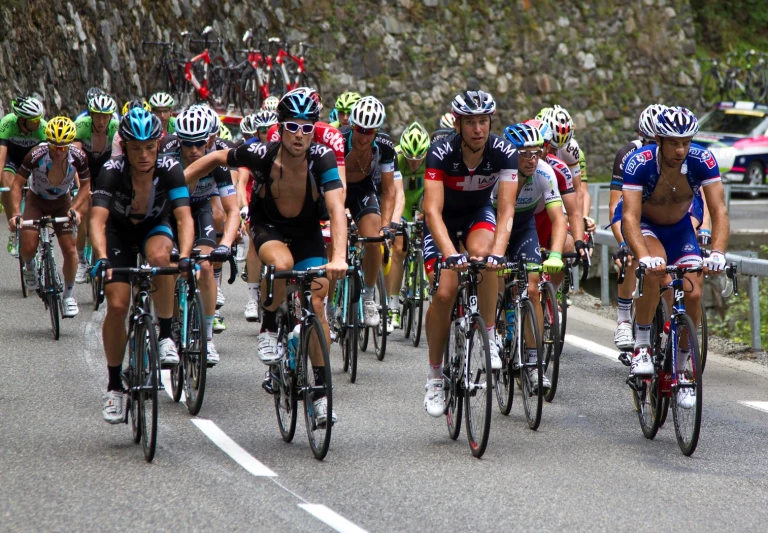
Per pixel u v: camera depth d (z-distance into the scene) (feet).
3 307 109.19
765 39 395.55
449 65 301.22
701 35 385.29
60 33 220.02
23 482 52.49
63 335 95.35
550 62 312.71
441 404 63.62
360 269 82.94
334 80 288.10
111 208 61.62
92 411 68.08
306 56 285.84
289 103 57.82
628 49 321.93
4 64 198.59
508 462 58.54
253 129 109.81
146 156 59.11
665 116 61.46
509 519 48.47
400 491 52.47
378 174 88.58
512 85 307.99
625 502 51.55
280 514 48.32
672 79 325.42
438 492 52.42
